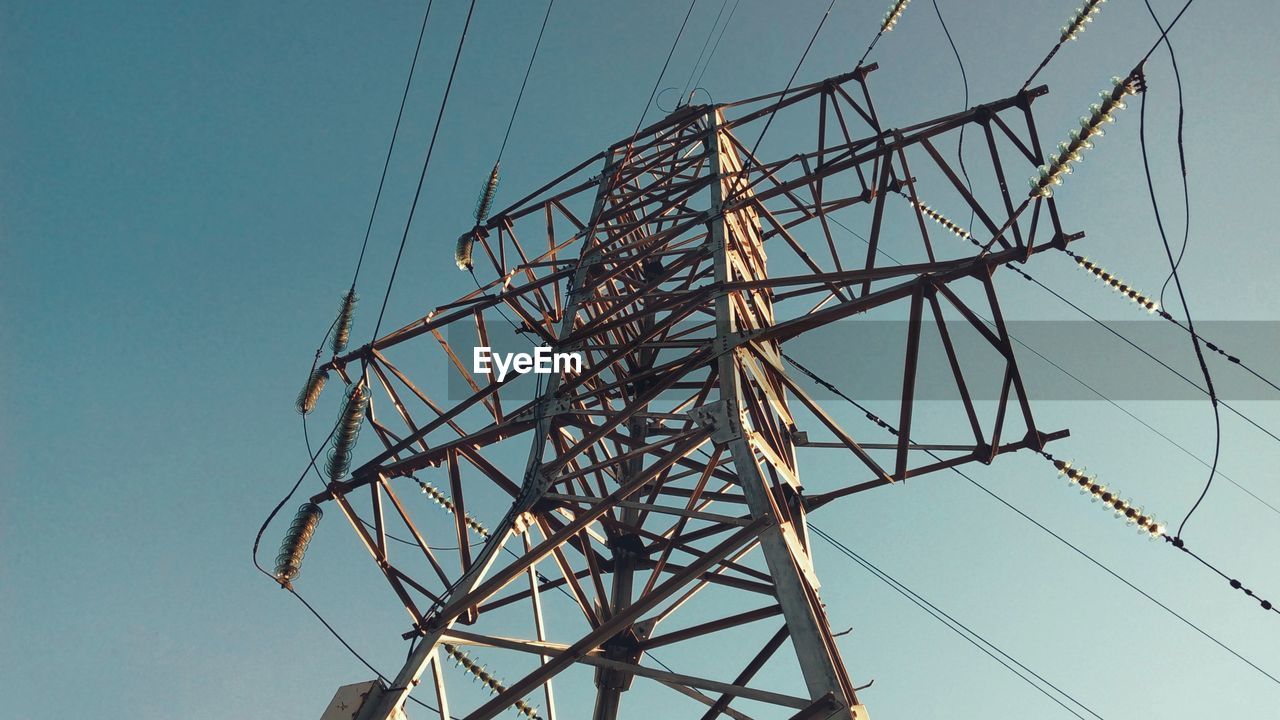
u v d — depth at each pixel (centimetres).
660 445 1247
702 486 1192
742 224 1969
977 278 1291
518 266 2006
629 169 2256
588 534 1471
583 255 1917
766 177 1966
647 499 1666
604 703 1326
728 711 1158
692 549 1494
